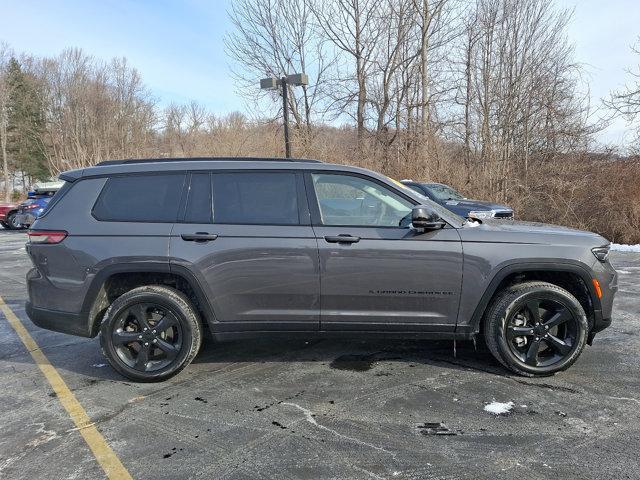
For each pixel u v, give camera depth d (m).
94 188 3.79
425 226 3.48
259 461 2.62
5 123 51.53
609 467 2.50
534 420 3.03
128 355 3.77
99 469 2.57
